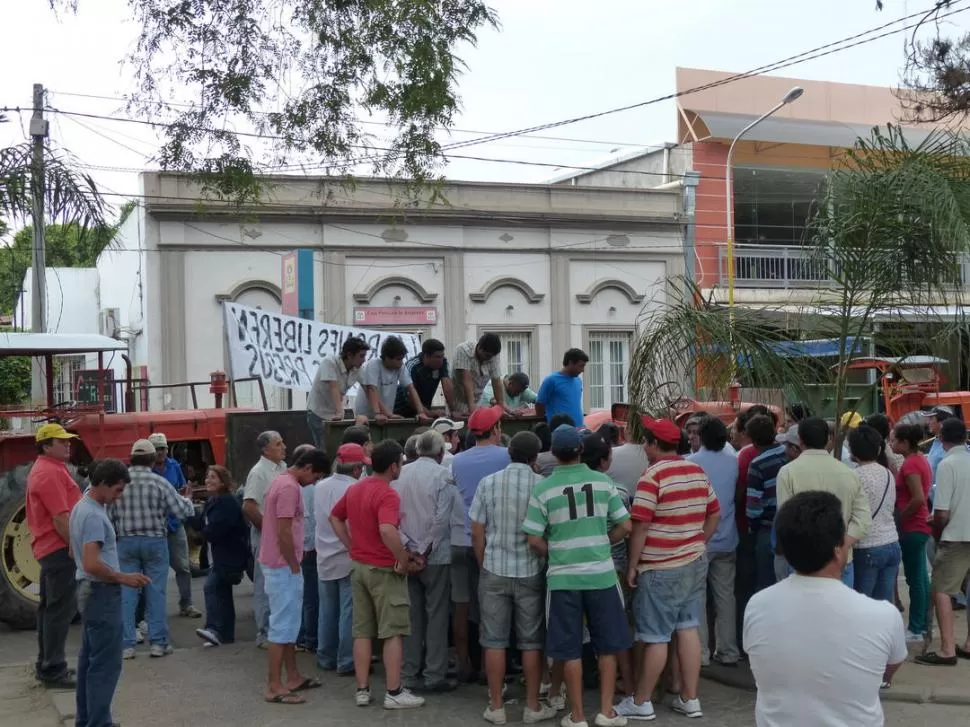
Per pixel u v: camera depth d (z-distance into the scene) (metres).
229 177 12.45
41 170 7.47
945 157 7.93
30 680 8.71
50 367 11.82
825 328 8.59
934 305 8.23
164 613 9.35
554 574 6.95
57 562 8.37
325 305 24.41
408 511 7.90
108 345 11.87
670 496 7.14
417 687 8.11
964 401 16.62
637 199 27.31
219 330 23.59
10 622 10.70
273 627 7.87
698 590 7.26
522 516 7.21
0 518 10.54
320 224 24.34
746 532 8.47
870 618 3.43
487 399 11.15
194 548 13.59
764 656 3.51
